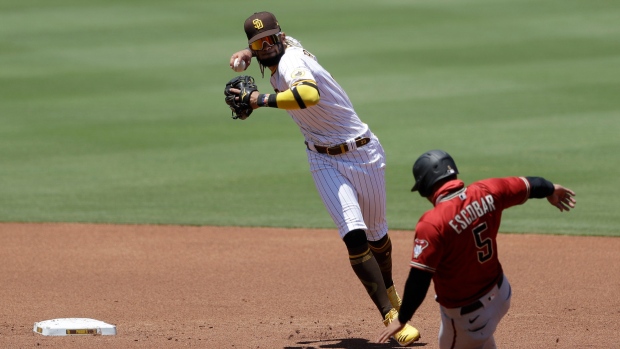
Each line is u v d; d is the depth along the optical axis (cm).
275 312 2652
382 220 2447
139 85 7112
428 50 8156
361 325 2517
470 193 1747
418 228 1722
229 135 5641
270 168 4844
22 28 9325
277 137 5591
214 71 7550
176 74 7456
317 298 2812
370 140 2373
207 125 5897
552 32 8762
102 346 2275
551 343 2295
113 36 8944
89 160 5031
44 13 10112
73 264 3247
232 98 2245
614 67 7362
